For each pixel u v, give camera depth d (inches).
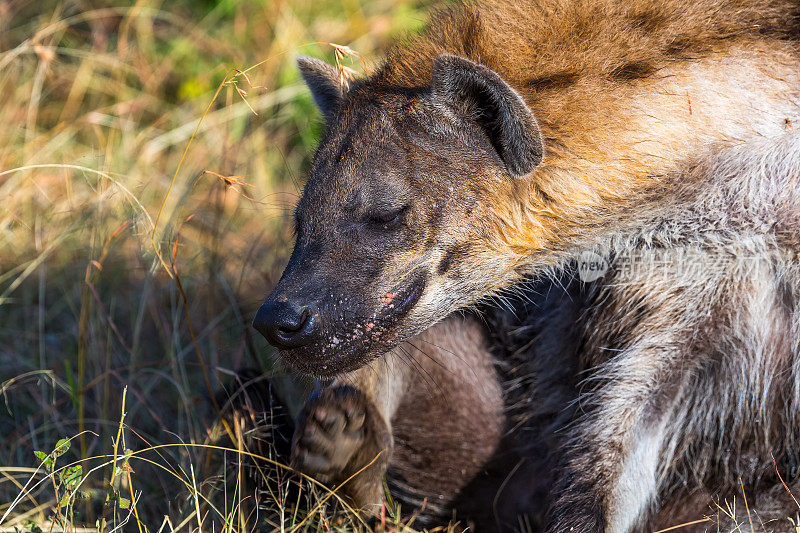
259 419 294.4
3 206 415.8
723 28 261.6
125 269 394.6
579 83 262.4
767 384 267.0
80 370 316.8
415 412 297.1
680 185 259.1
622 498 270.1
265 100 454.3
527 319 295.7
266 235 413.4
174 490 294.2
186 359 360.2
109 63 482.6
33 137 443.8
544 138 259.4
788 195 252.1
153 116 479.2
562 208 265.3
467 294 270.7
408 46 288.4
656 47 262.4
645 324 269.9
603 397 273.4
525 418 297.0
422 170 257.9
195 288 390.6
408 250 258.4
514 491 301.4
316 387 277.7
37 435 323.9
